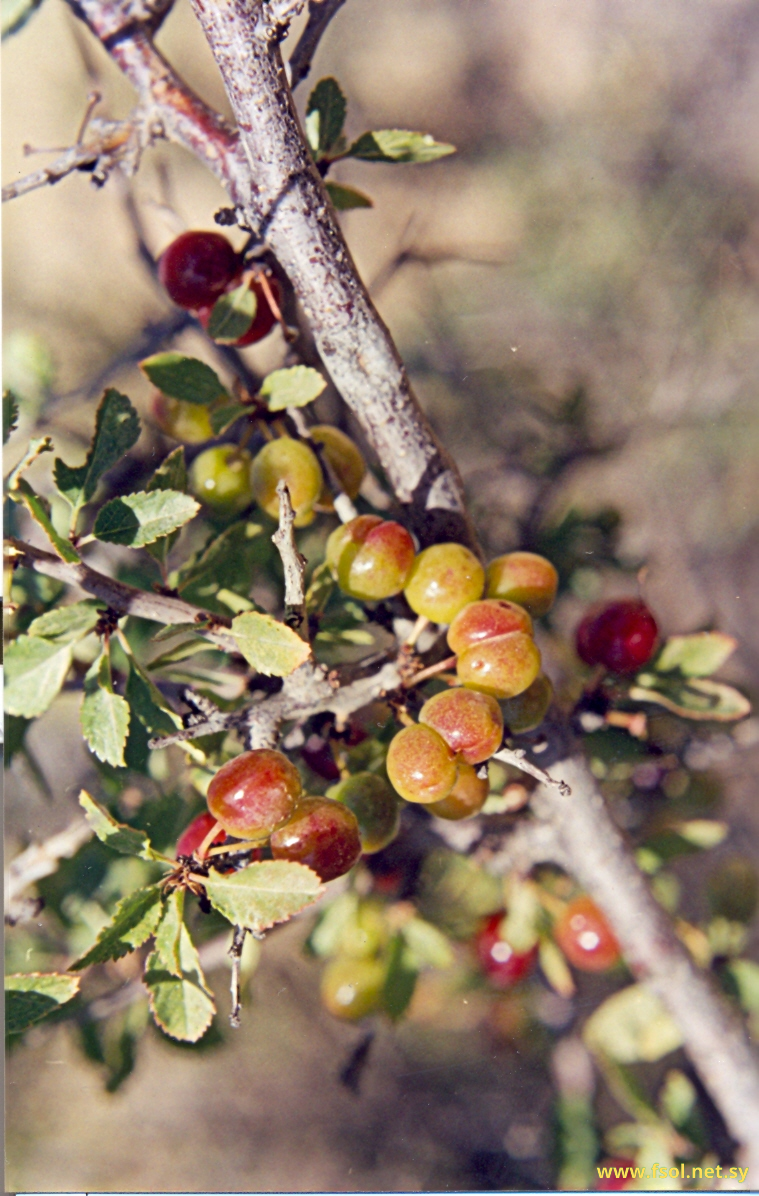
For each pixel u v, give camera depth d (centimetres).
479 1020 27
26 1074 28
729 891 25
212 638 19
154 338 27
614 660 22
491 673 19
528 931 24
